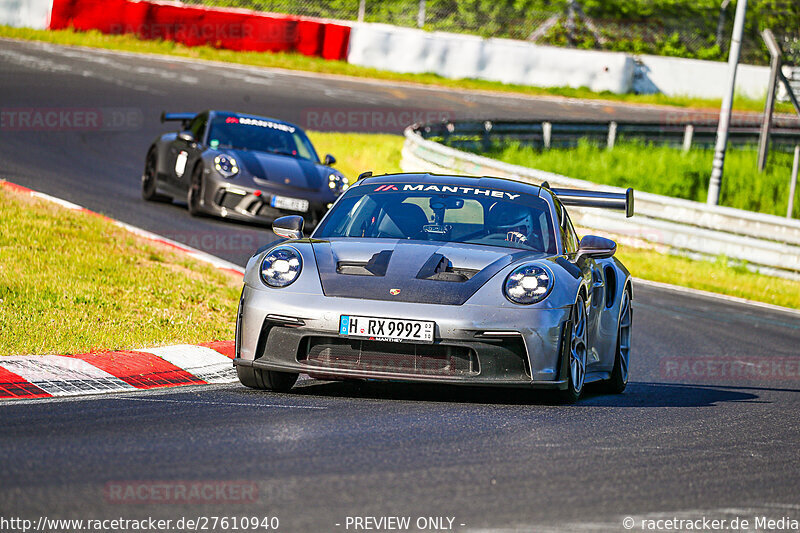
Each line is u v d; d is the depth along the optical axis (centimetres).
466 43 12706
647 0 14938
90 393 2020
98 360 2283
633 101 13275
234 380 2331
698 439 1877
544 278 2086
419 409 1973
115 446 1520
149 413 1809
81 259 3341
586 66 13200
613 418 2033
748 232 5797
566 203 2680
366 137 8481
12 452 1447
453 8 14362
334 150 7638
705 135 10844
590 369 2417
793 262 5641
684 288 5084
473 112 10519
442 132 8588
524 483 1429
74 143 6569
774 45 9850
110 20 11262
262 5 13300
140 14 11356
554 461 1580
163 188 5094
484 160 6638
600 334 2455
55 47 10550
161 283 3222
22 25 11069
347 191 2498
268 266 2117
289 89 10219
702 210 5912
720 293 5088
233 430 1681
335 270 2092
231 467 1423
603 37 14700
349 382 2350
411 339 1977
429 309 1989
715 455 1736
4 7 11056
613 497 1389
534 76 13012
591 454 1653
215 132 5038
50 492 1254
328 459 1502
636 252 5894
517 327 2003
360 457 1524
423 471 1461
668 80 13662
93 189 5216
